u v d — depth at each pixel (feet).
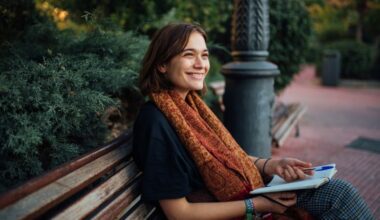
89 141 7.30
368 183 11.27
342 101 27.89
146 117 5.32
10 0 8.03
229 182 5.41
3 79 5.57
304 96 30.48
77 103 6.29
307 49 17.74
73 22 11.17
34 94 5.78
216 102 15.39
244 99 9.43
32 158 5.95
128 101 9.59
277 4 16.17
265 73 9.28
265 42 9.39
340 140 16.42
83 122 6.91
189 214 5.10
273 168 6.46
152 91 5.68
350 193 5.56
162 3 12.62
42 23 8.70
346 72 38.19
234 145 6.19
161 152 5.04
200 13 15.15
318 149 15.01
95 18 8.16
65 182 4.38
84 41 8.14
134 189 5.63
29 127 5.50
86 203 4.60
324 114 22.74
